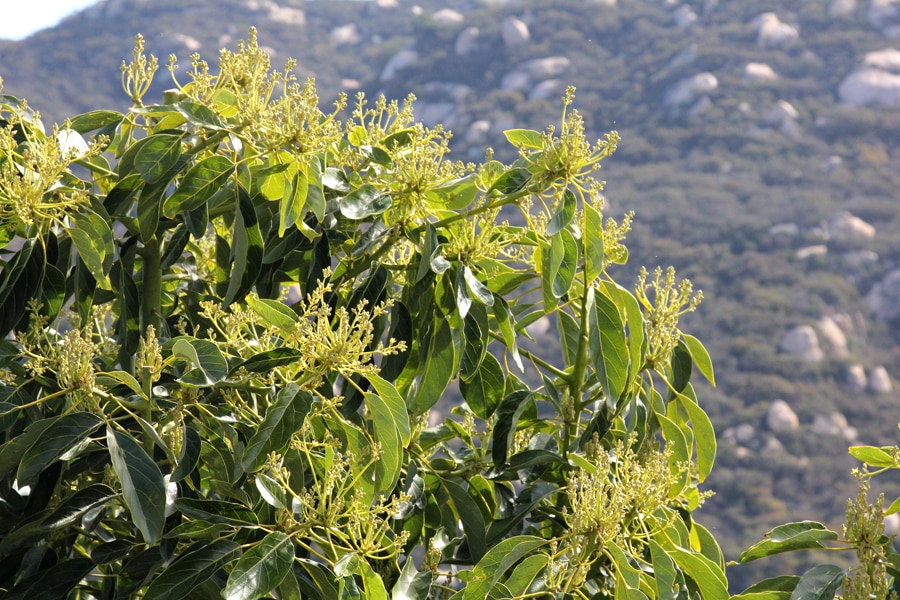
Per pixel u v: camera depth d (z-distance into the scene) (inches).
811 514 1114.7
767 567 862.5
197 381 87.0
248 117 97.0
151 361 82.9
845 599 87.9
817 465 1161.4
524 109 1872.5
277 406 82.9
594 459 106.7
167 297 128.1
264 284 108.4
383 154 107.0
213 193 98.4
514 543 89.6
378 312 88.5
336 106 98.3
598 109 2010.3
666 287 115.6
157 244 106.9
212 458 96.3
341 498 84.0
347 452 92.5
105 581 98.5
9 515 95.1
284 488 86.5
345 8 2345.0
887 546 89.7
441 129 105.3
